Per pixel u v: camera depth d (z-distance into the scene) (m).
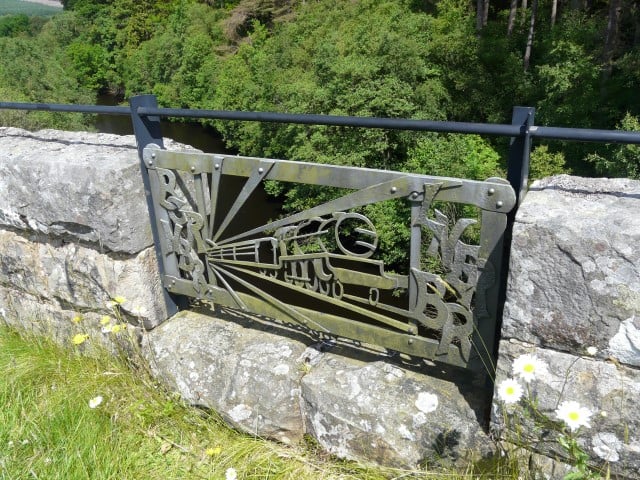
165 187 2.09
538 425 1.49
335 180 1.71
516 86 17.97
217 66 25.19
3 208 2.42
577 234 1.29
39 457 1.88
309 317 1.94
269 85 18.22
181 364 2.12
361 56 14.80
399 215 9.07
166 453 1.94
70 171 2.12
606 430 1.38
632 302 1.27
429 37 18.86
